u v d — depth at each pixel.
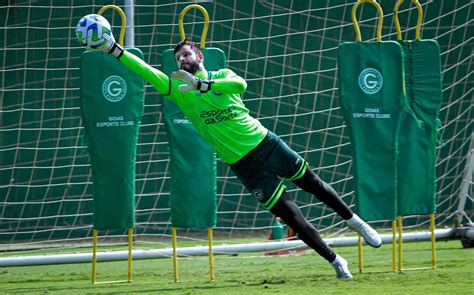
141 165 36.31
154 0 36.53
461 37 36.50
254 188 20.67
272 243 29.12
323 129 34.78
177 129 22.81
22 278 25.75
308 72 34.22
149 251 28.38
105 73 22.62
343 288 19.16
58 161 36.78
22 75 36.47
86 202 37.00
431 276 21.27
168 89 20.73
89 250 34.16
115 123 22.61
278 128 36.19
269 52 36.50
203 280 22.92
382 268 24.45
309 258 29.75
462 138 36.59
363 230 21.94
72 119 36.78
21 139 36.62
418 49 23.44
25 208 36.84
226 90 20.06
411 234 30.31
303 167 21.05
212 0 36.84
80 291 20.94
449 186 35.72
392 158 22.92
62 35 36.66
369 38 36.84
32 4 36.31
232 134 20.59
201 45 22.66
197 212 22.78
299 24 36.47
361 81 22.91
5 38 34.44
